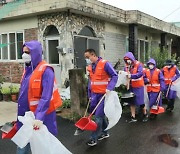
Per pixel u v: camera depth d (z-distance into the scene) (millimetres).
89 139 5383
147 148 5098
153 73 7520
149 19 16422
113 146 5180
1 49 14602
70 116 7219
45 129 3188
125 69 7289
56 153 3201
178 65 15711
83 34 12664
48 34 12383
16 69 13711
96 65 5219
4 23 14188
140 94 7121
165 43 21594
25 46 3318
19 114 3441
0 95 9578
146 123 6961
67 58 11562
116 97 5168
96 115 5172
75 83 7211
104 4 12812
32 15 12500
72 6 10711
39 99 3311
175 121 7203
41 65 3309
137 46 17047
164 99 9430
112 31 14906
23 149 3488
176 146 5227
